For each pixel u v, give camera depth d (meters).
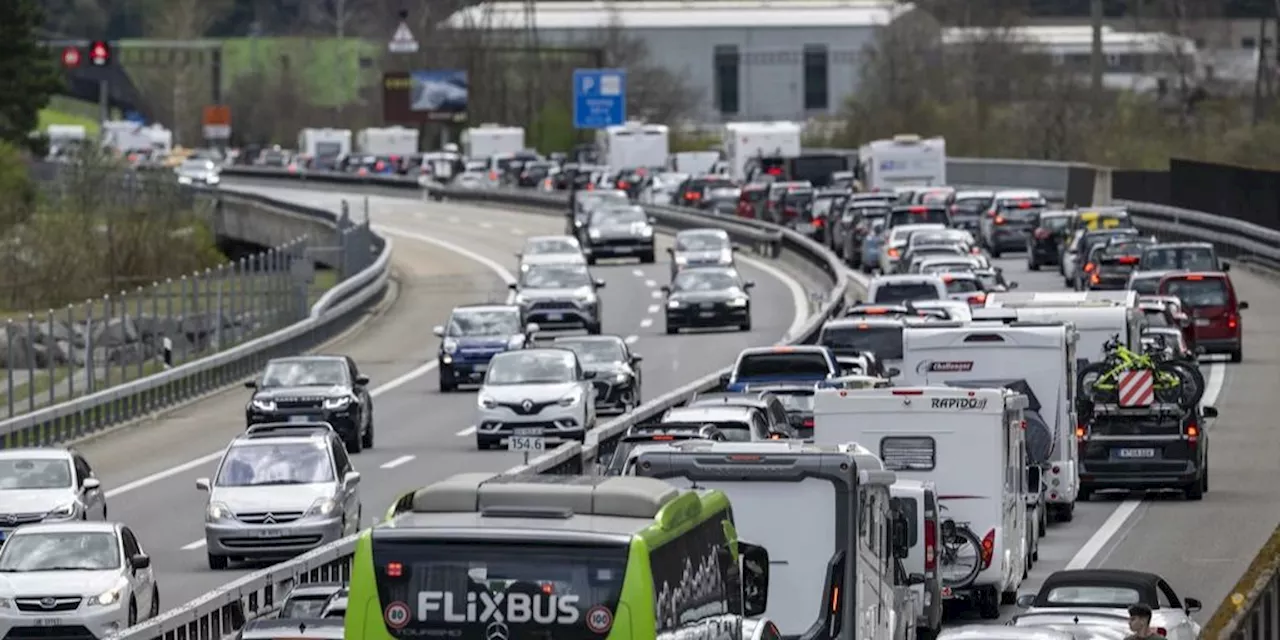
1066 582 57.78
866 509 53.00
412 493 38.53
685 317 179.12
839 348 113.25
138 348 151.25
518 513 37.22
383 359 173.75
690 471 51.88
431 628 36.38
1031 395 89.69
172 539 95.81
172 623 58.25
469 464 115.75
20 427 123.12
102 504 92.56
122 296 146.38
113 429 138.38
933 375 90.31
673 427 80.31
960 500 71.31
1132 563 80.88
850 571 51.56
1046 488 89.69
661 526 36.88
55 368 159.12
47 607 69.81
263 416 120.69
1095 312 103.88
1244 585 42.56
